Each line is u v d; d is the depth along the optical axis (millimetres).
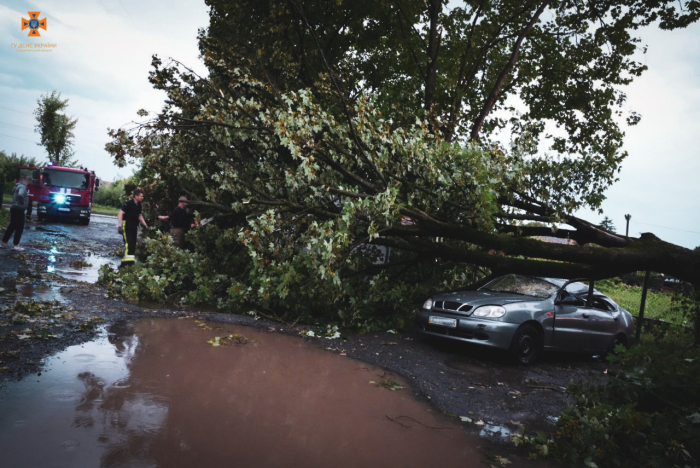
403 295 8477
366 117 8305
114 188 47188
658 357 4602
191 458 3035
